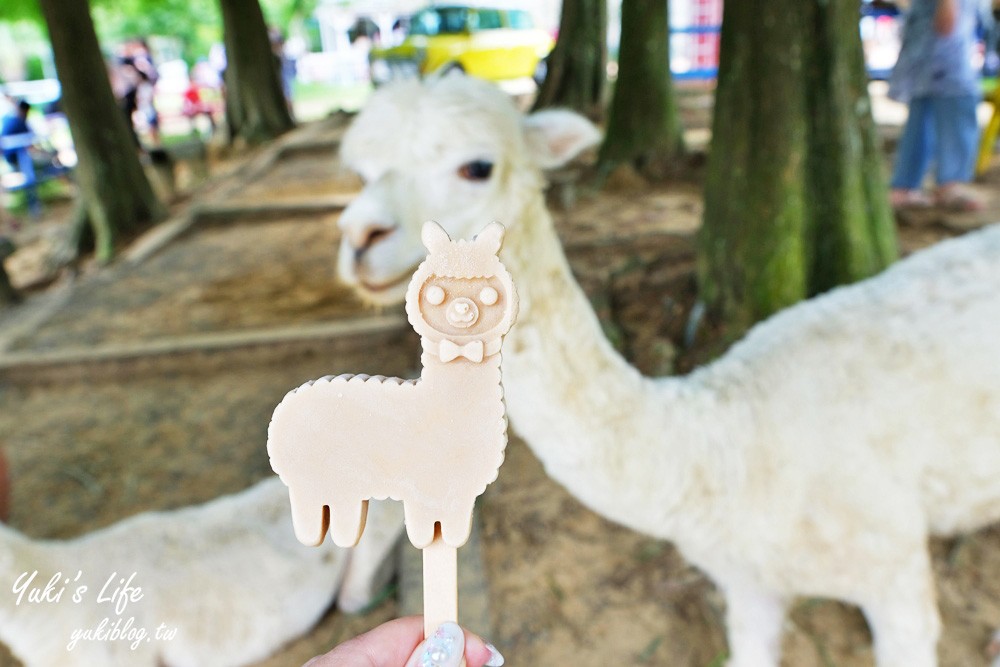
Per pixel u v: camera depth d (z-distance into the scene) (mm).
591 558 2945
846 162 3586
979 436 2000
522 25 17641
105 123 7938
